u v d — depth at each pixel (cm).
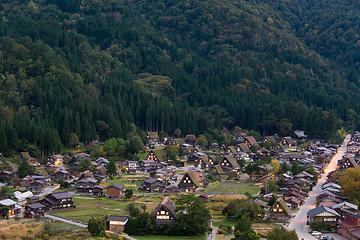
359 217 9381
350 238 9044
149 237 9175
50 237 8788
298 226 10200
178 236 9362
